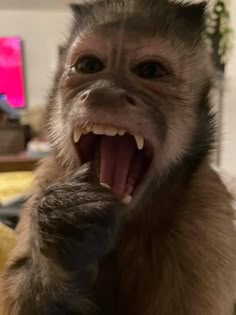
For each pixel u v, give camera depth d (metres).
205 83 0.12
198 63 0.12
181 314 0.10
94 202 0.08
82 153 0.10
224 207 0.12
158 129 0.10
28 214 0.11
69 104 0.11
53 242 0.08
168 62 0.11
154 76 0.11
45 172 0.12
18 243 0.12
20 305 0.09
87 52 0.11
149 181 0.11
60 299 0.09
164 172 0.11
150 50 0.10
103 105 0.09
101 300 0.11
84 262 0.08
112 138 0.10
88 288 0.09
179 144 0.11
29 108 0.65
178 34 0.11
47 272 0.08
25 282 0.10
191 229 0.11
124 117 0.09
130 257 0.11
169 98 0.11
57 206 0.08
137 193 0.10
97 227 0.08
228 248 0.11
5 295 0.10
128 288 0.11
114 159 0.10
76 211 0.08
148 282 0.11
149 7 0.11
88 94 0.09
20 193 0.23
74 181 0.08
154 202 0.11
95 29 0.11
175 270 0.11
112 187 0.10
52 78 0.13
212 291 0.11
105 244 0.08
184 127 0.11
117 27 0.11
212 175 0.12
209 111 0.12
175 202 0.11
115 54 0.10
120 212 0.08
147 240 0.11
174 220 0.11
